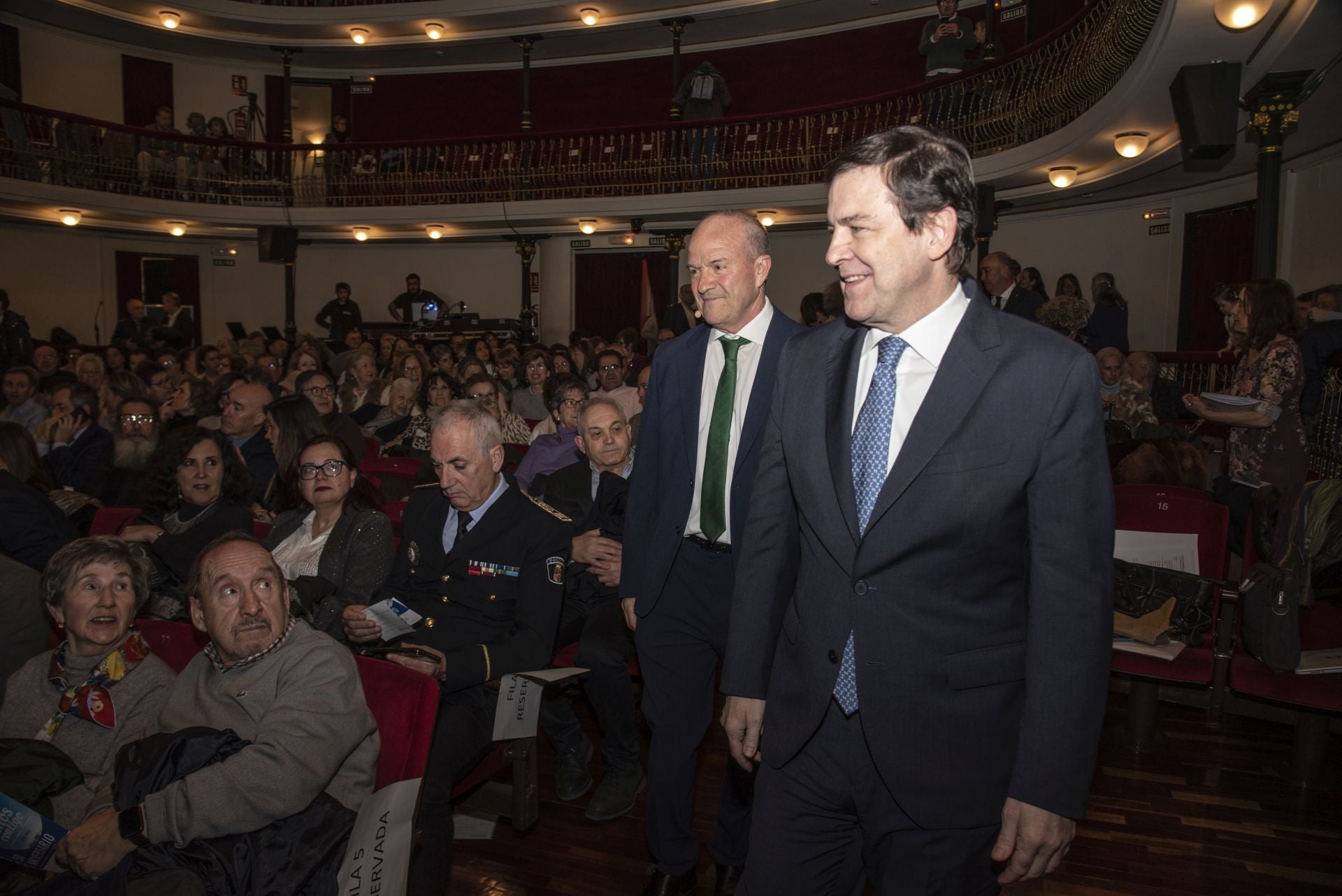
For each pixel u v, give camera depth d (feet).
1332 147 23.99
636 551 7.68
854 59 43.93
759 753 5.37
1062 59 26.55
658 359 7.79
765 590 5.29
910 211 4.20
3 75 45.14
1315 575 9.57
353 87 52.49
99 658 6.70
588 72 49.73
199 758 5.69
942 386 4.37
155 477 10.35
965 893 4.64
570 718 9.77
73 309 47.34
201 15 46.24
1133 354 19.49
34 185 39.27
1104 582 4.21
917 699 4.47
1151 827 9.20
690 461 7.38
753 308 7.18
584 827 9.21
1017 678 4.51
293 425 12.05
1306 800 9.78
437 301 46.09
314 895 5.64
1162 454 13.93
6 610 7.66
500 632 8.51
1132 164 26.16
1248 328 12.43
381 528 9.29
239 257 51.39
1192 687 10.31
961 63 32.91
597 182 42.42
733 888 7.55
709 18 43.60
